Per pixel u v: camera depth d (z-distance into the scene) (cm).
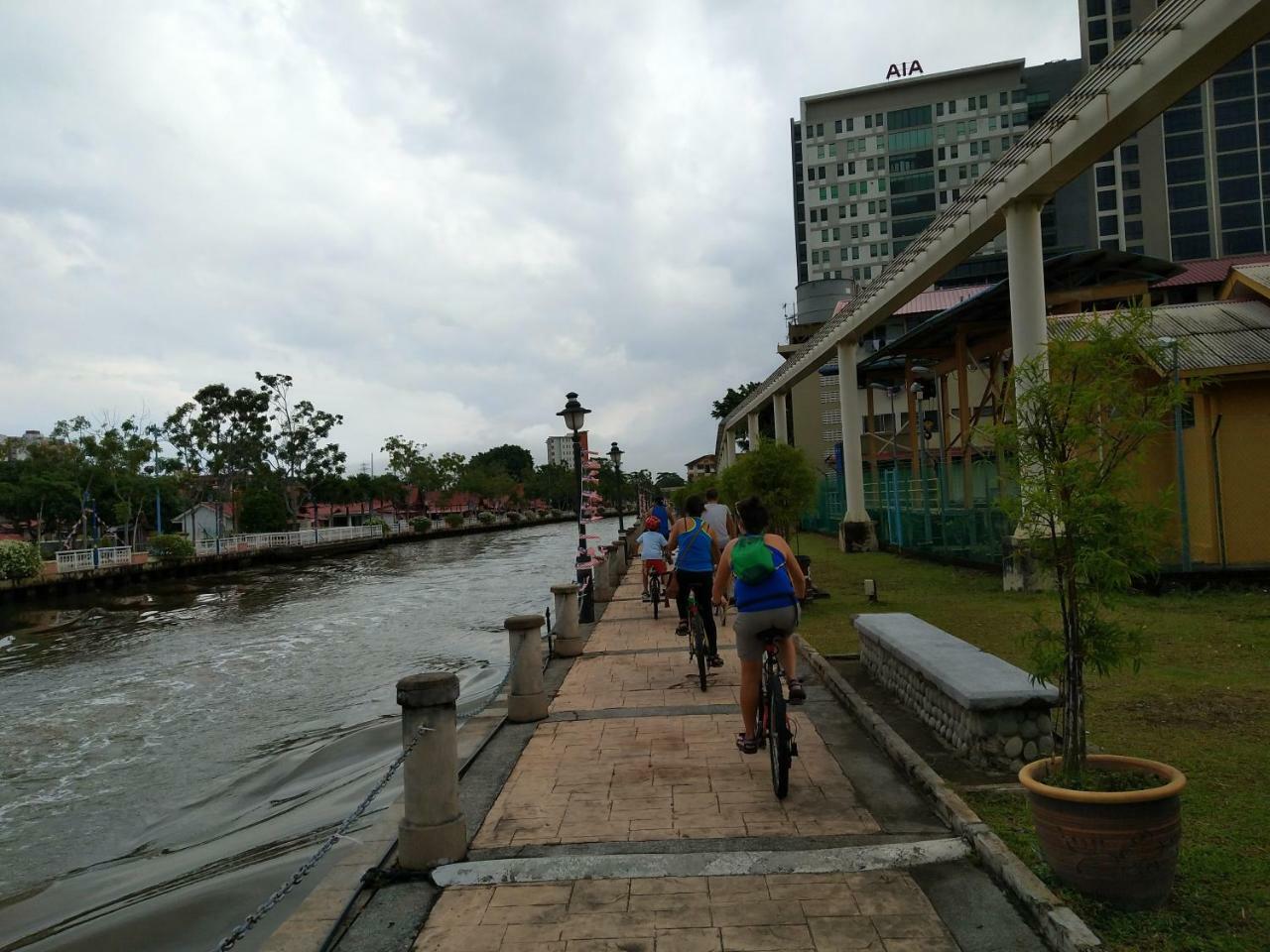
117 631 2377
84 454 5419
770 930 361
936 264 1675
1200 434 1325
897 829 461
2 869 682
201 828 746
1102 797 340
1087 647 386
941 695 610
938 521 2070
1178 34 959
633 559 2952
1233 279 1588
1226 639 888
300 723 1131
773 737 525
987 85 10100
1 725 1230
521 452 16950
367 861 453
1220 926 330
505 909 392
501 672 1331
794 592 545
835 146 10525
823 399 4288
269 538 5953
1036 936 347
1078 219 9031
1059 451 395
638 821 491
